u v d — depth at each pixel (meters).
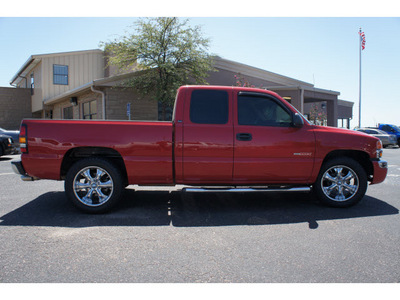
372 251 3.24
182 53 13.91
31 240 3.48
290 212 4.70
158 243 3.43
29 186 6.54
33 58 20.36
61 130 4.46
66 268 2.83
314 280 2.65
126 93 15.38
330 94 20.95
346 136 4.82
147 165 4.52
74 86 21.61
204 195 5.83
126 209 4.80
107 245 3.36
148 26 13.64
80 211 4.65
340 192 4.94
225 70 17.73
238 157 4.60
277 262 2.99
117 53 14.47
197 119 4.61
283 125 4.74
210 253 3.18
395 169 9.48
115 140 4.47
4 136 11.77
